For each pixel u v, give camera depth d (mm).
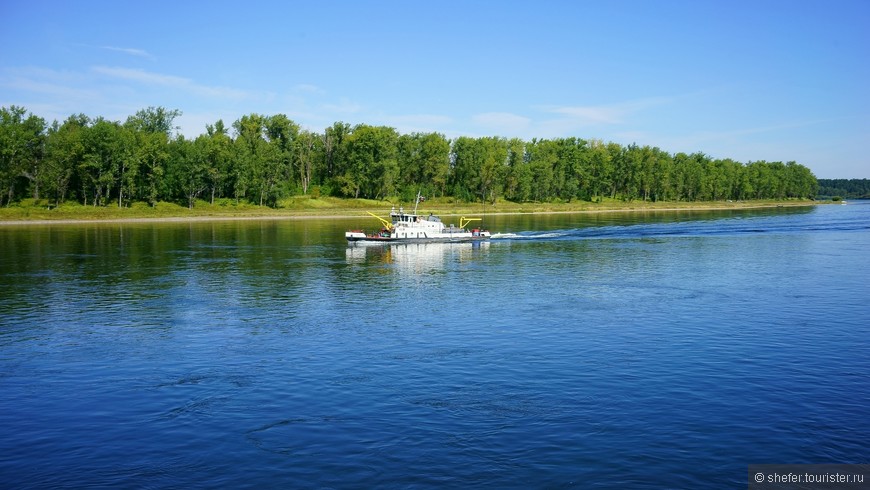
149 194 176625
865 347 38125
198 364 36000
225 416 28266
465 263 80500
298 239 112000
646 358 36281
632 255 87688
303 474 23047
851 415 27750
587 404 29219
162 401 30219
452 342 40281
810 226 139375
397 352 38000
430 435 26047
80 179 168625
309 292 59031
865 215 193375
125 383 32875
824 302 51875
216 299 55406
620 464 23531
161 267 75125
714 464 23516
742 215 198500
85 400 30484
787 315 47031
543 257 86562
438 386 31828
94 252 89875
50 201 169000
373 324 45562
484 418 27703
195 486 22375
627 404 29188
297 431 26578
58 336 42500
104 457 24547
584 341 40094
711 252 89938
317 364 35750
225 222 158375
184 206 181750
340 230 133375
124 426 27344
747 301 52688
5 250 91812
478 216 190500
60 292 58469
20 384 32875
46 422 27906
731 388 31188
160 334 42938
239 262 80312
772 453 24312
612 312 48906
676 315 47500
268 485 22344
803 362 35281
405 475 22875
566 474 22859
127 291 59125
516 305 52219
